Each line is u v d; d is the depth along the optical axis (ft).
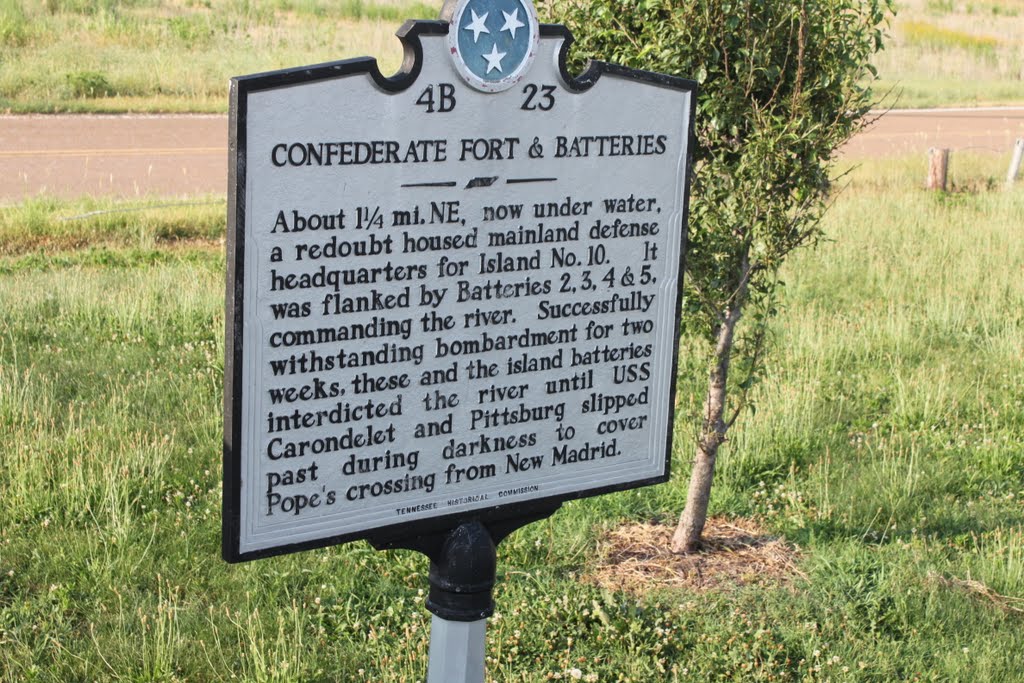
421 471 12.18
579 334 12.90
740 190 18.93
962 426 26.89
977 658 17.56
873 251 42.11
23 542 19.74
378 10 105.19
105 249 41.22
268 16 97.50
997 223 47.09
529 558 20.35
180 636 17.29
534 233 12.34
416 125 11.35
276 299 10.93
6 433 23.38
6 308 31.73
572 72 19.86
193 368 28.35
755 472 24.21
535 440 12.87
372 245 11.34
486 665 17.08
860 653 17.76
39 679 16.34
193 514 21.13
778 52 18.70
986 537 21.52
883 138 75.61
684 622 18.42
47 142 59.52
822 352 30.66
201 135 64.28
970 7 152.25
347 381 11.51
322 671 16.88
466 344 12.17
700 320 20.25
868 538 21.67
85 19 87.15
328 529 11.75
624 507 22.52
